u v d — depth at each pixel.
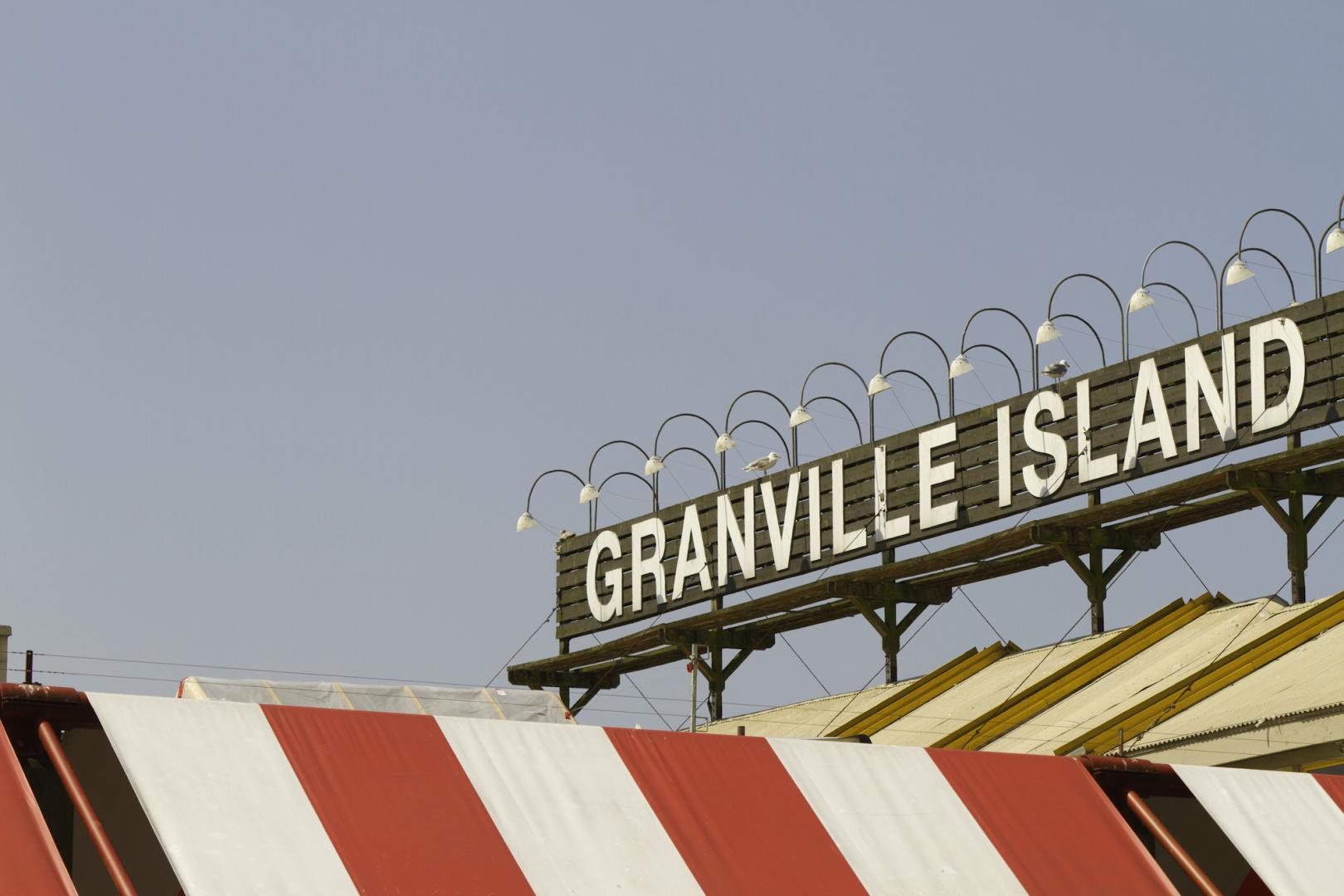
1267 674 64.75
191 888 19.20
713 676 101.19
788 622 99.94
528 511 112.38
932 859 23.33
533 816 21.80
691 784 23.08
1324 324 74.19
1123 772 26.23
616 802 22.42
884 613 93.00
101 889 24.33
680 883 21.64
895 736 79.75
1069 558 82.56
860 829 23.36
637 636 102.38
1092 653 77.00
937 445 90.94
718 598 100.88
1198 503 80.31
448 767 22.02
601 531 108.62
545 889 20.91
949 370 90.94
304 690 31.69
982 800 24.56
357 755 21.69
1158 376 80.88
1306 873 24.91
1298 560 73.75
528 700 33.28
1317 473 75.06
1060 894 23.53
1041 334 86.94
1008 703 74.69
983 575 90.50
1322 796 26.62
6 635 57.62
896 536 92.06
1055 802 25.00
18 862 18.92
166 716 21.20
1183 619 77.88
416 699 32.50
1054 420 85.31
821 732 86.88
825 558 95.62
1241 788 26.33
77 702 21.14
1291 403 74.75
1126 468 81.25
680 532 104.12
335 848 20.39
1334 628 67.56
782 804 23.33
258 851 19.97
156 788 20.22
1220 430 77.50
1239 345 77.56
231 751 21.06
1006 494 86.94
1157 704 65.88
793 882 22.25
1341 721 54.59
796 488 97.75
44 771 22.20
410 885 20.33
